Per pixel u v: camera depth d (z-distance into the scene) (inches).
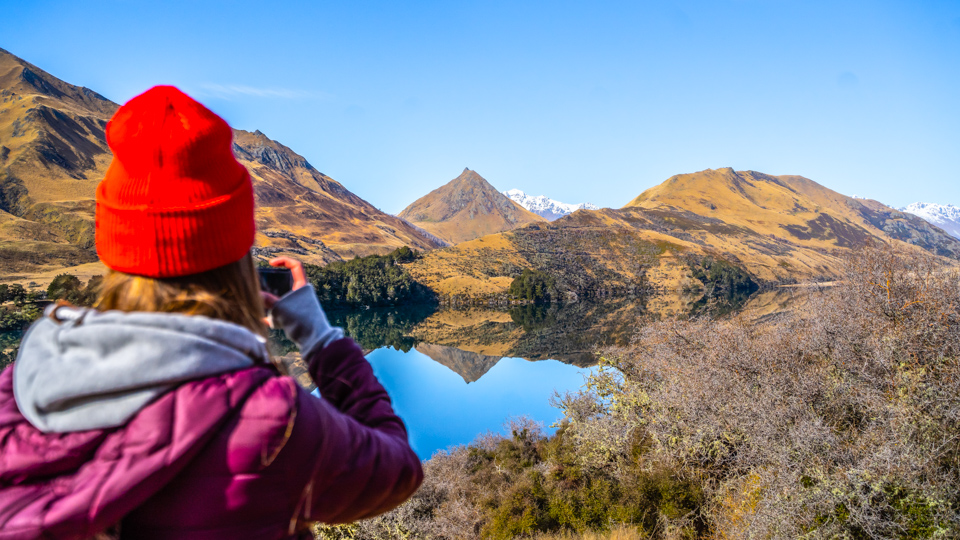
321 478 30.8
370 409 40.0
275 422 28.3
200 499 28.2
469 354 2231.8
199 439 26.9
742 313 595.2
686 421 403.2
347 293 4237.2
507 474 573.3
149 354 27.1
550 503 433.7
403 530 389.7
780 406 352.5
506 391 1293.1
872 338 361.4
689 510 356.2
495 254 6112.2
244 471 28.0
